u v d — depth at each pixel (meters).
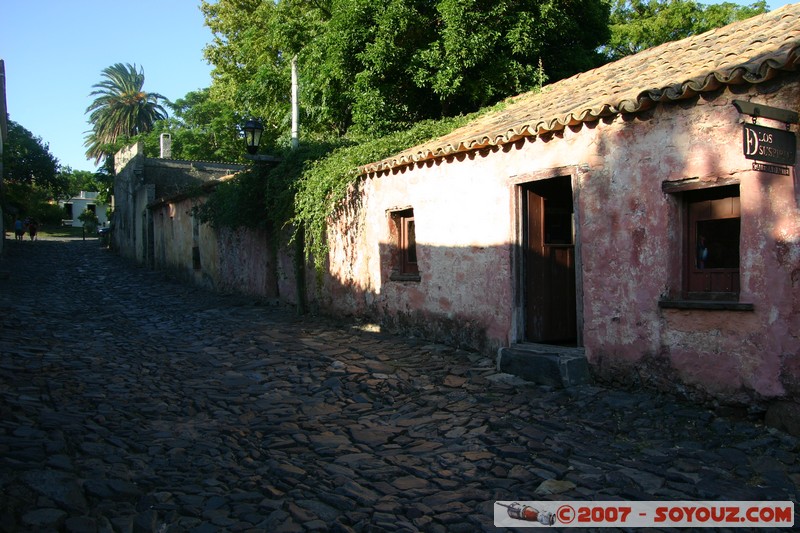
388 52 13.73
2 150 25.41
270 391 7.09
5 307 12.79
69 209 67.12
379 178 10.46
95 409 6.07
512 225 7.80
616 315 6.50
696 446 4.96
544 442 5.21
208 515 3.90
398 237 10.38
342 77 15.00
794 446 4.73
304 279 13.02
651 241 6.13
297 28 17.70
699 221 5.93
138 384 7.17
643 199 6.20
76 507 3.84
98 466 4.55
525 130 7.34
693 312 5.74
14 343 8.93
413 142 11.12
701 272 5.89
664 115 5.98
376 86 14.48
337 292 11.92
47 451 4.69
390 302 10.33
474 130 9.46
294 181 12.25
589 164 6.77
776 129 4.80
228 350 9.32
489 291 8.17
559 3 14.20
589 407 6.03
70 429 5.28
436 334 9.21
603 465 4.70
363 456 5.06
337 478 4.57
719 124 5.52
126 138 42.94
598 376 6.70
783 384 5.03
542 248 7.99
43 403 6.09
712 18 23.06
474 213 8.41
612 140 6.52
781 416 5.01
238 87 24.64
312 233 11.98
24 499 3.85
